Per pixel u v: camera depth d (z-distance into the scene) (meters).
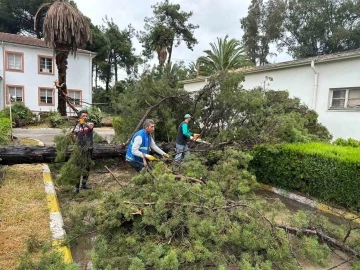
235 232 2.49
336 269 2.84
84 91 23.00
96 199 4.64
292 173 5.34
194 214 2.66
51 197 4.27
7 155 5.22
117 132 7.60
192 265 2.39
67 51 14.83
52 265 2.16
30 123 17.83
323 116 8.84
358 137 7.92
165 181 3.01
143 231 2.75
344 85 8.19
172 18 31.64
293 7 32.16
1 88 20.06
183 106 6.91
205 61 19.83
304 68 9.34
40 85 21.50
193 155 4.41
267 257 2.55
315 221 3.21
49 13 13.82
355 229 3.13
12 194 4.32
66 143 5.09
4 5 31.19
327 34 30.67
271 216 3.08
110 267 2.17
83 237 3.03
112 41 35.84
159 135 7.09
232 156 4.31
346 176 4.41
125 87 7.69
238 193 3.51
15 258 2.59
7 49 20.03
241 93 6.07
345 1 29.36
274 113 6.24
